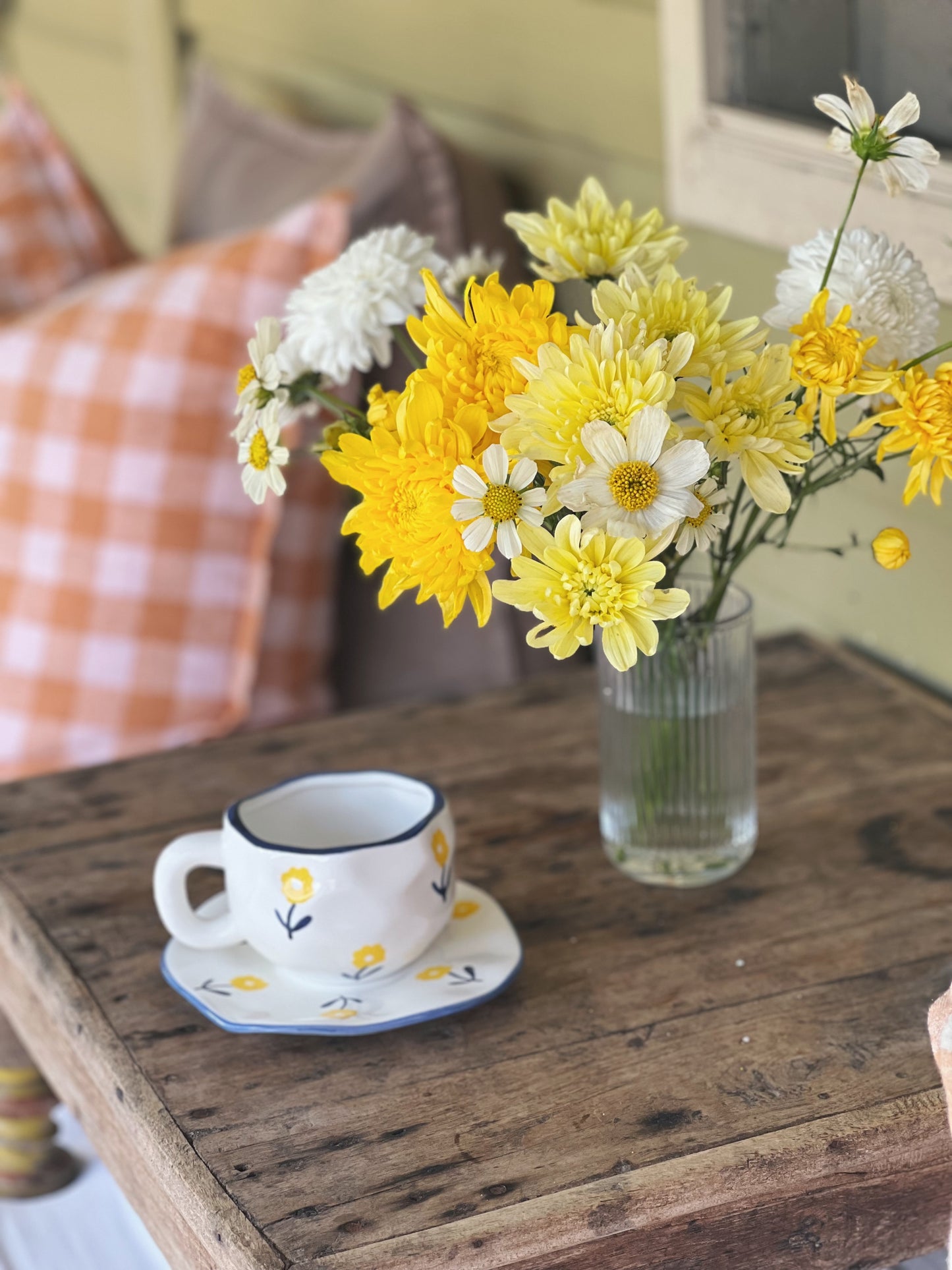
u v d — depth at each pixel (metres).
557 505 0.60
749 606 0.84
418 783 0.79
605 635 0.60
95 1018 0.78
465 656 1.42
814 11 1.05
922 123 0.98
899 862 0.88
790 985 0.77
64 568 1.32
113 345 1.32
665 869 0.86
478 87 1.52
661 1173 0.64
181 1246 0.70
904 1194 0.68
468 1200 0.63
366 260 0.76
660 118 1.29
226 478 1.31
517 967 0.77
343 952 0.74
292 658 1.39
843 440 0.70
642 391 0.58
